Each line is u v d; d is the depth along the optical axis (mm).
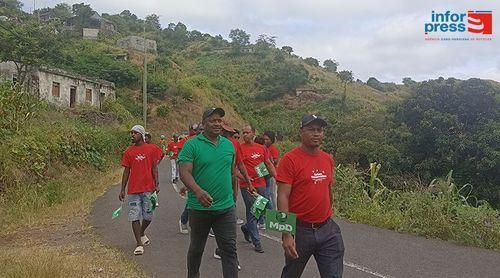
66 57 44844
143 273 5727
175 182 15742
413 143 24812
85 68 45500
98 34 68562
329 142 32312
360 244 7844
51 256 5703
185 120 47625
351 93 80125
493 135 22266
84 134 18844
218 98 59000
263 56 87562
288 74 75688
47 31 36625
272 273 5922
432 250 7562
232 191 4871
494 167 21625
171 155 15820
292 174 3902
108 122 30859
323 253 3953
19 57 27797
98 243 7309
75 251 6793
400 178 19406
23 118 14484
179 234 8070
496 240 8133
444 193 9773
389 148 25328
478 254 7371
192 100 51188
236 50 89188
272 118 64375
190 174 4566
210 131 4715
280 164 3975
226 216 4723
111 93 39156
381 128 30469
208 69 80625
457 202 9438
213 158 4652
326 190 3994
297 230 3938
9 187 10852
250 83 76938
